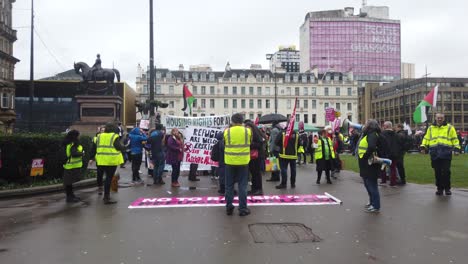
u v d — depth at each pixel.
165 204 8.62
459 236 5.93
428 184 11.68
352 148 19.33
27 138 11.03
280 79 98.25
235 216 7.37
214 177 13.97
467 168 16.20
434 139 9.66
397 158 11.52
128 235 6.10
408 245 5.48
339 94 100.19
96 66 23.86
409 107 95.69
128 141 18.27
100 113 23.25
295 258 4.95
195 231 6.29
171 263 4.82
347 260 4.87
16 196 9.84
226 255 5.09
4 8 59.34
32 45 28.09
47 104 49.00
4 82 50.78
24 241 5.83
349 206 8.31
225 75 98.00
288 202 8.75
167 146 11.75
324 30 143.25
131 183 12.47
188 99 21.70
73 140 9.23
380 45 145.50
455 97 94.81
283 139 11.17
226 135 7.57
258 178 9.95
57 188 10.77
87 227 6.63
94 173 13.61
